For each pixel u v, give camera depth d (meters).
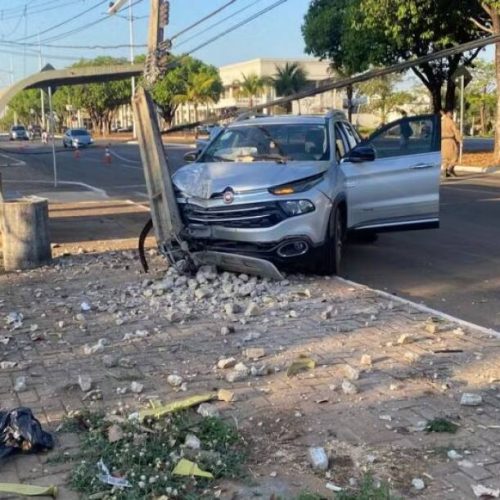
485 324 6.54
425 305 7.27
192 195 8.11
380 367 5.18
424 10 22.52
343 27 28.91
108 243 11.16
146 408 4.48
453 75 29.06
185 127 9.45
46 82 11.15
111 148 49.75
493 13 21.98
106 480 3.56
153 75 10.20
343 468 3.71
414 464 3.72
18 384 4.88
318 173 8.13
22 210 9.05
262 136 9.13
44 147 53.59
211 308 6.97
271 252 7.85
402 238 11.33
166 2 9.95
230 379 4.95
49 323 6.57
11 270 9.10
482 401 4.52
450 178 21.27
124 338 6.02
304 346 5.72
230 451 3.89
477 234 11.47
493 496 3.38
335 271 8.36
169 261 8.65
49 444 3.93
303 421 4.28
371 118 69.62
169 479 3.58
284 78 68.19
